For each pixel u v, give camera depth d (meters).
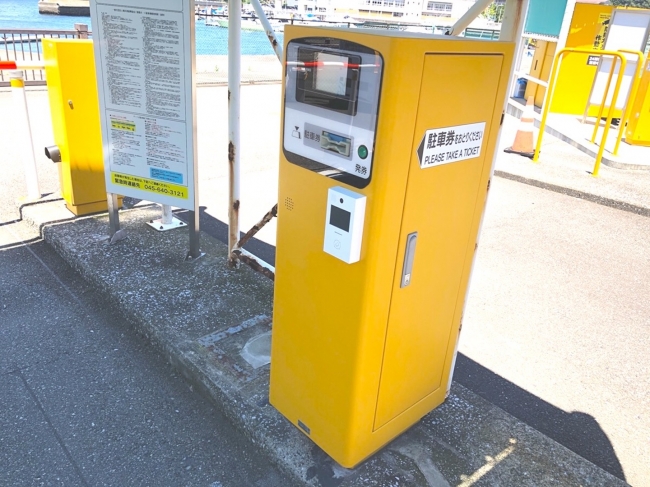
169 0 3.13
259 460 2.31
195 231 3.71
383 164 1.68
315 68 1.80
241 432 2.43
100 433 2.43
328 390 2.06
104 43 3.37
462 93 1.84
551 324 3.64
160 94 3.38
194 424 2.51
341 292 1.90
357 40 1.64
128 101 3.47
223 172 6.24
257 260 3.56
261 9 3.11
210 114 9.00
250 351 2.84
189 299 3.29
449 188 1.97
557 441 2.58
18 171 5.55
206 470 2.26
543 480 2.18
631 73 9.16
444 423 2.46
